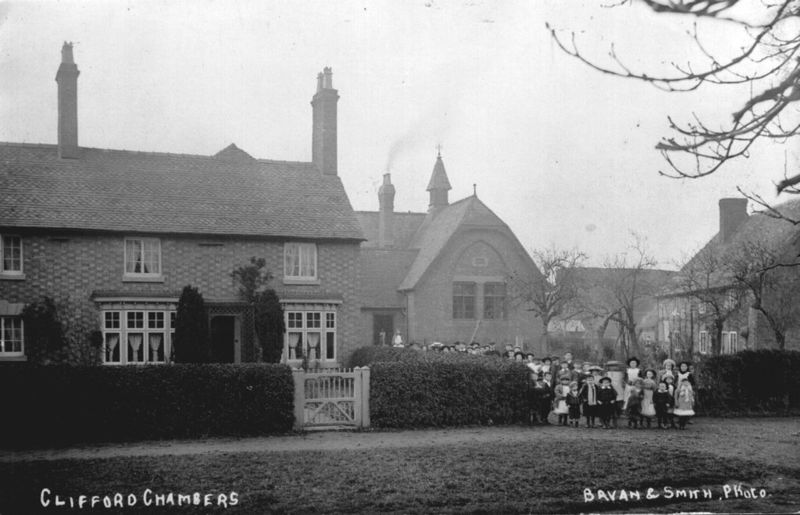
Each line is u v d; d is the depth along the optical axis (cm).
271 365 1788
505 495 1037
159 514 952
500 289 4344
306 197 3312
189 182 3198
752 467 1234
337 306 3138
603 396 1891
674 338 3650
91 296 2792
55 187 2928
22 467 1262
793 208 3438
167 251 2928
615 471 1192
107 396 1656
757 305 2819
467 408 1914
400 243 5038
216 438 1689
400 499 1016
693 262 3988
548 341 4244
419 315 4188
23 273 2728
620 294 4266
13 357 2680
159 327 2859
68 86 3108
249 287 2984
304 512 958
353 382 1873
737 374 2267
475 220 4291
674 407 1886
